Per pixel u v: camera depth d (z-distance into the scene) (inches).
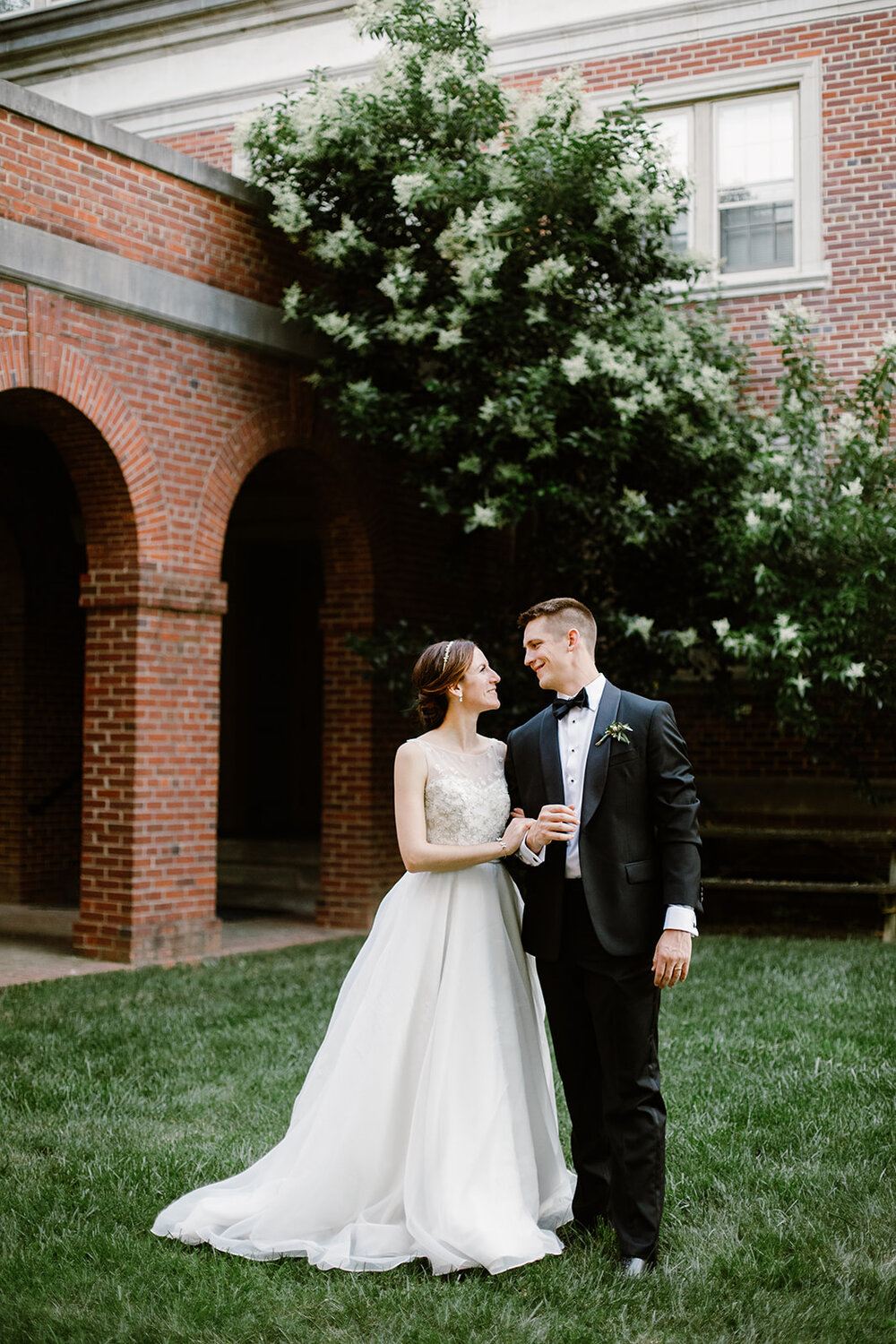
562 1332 115.6
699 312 386.9
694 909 129.3
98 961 314.3
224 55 496.7
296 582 553.3
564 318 347.3
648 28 428.8
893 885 361.7
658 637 348.2
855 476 350.3
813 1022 244.4
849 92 402.3
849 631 333.1
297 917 414.6
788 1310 120.2
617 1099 132.6
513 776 143.5
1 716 430.0
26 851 427.8
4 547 424.5
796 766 405.7
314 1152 138.1
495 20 450.3
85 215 299.4
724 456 356.5
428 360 358.0
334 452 375.6
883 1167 161.2
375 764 390.3
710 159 424.5
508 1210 131.6
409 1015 138.5
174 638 322.3
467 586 435.5
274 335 350.6
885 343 348.8
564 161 324.2
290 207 335.0
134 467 310.8
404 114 339.0
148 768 314.5
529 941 137.7
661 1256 132.8
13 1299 122.0
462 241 326.6
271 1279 127.4
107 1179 156.3
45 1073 207.9
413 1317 118.8
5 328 280.2
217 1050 225.3
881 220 398.6
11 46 531.8
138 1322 117.0
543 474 340.8
